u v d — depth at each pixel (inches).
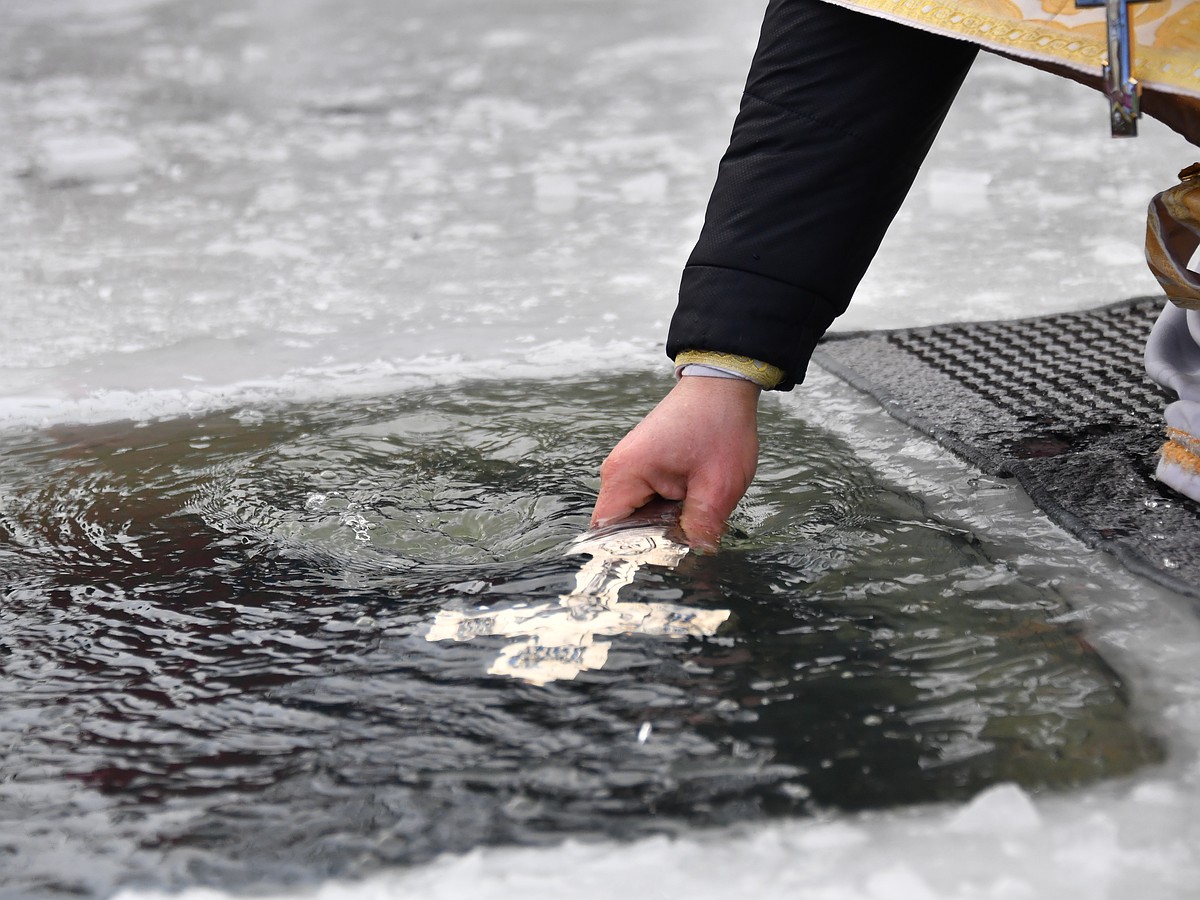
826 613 45.9
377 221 120.0
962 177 123.0
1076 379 71.5
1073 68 46.4
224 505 58.7
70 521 57.6
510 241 111.7
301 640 45.6
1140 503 54.6
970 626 45.2
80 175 143.4
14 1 293.6
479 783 37.3
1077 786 36.4
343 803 36.7
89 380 79.6
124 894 33.5
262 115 171.6
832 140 50.4
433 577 50.1
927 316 86.4
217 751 39.4
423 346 84.4
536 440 65.6
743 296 50.8
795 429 67.1
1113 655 43.1
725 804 36.0
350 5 272.8
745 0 254.5
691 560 49.3
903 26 49.7
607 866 33.8
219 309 95.3
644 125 155.3
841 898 32.4
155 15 271.9
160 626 47.4
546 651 43.4
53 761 39.2
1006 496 56.9
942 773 37.0
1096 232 104.2
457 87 183.9
